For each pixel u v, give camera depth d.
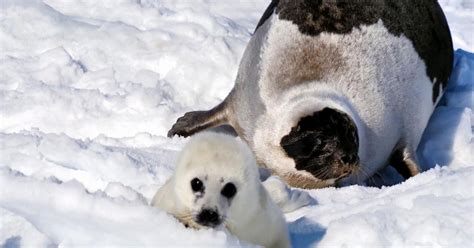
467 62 34.59
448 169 22.30
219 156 16.86
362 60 27.66
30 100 29.16
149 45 34.16
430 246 16.77
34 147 23.69
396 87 28.17
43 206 18.36
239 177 16.77
